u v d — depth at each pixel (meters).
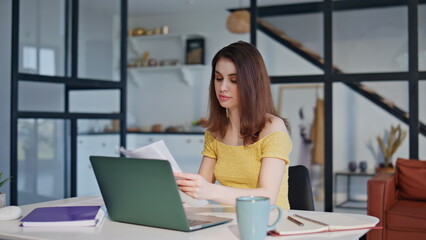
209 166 1.80
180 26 6.89
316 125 4.80
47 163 3.74
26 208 1.69
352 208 4.59
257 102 1.60
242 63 1.58
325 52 4.16
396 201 3.64
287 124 1.74
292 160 4.84
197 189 1.35
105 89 4.19
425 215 3.19
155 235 1.26
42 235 1.27
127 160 1.32
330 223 1.37
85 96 4.03
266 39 4.49
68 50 3.84
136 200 1.35
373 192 3.31
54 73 3.74
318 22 4.35
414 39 3.94
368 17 4.20
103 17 4.11
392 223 3.25
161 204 1.31
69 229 1.34
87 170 4.08
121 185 1.37
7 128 3.77
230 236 1.24
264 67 1.63
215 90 1.69
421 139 4.07
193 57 6.69
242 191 1.43
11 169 3.44
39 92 3.69
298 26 4.41
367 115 4.76
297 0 4.39
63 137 3.86
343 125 4.84
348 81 4.09
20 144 3.54
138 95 7.17
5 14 3.77
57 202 1.82
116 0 4.20
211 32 6.71
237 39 6.58
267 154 1.58
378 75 4.04
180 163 6.25
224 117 1.75
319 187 4.66
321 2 4.32
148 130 6.81
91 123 4.07
